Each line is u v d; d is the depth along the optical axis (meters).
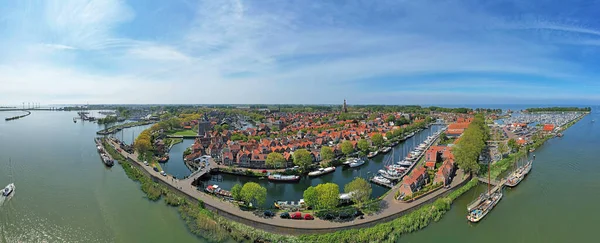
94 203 103.75
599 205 103.12
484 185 119.94
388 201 98.88
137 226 87.88
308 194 92.88
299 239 77.81
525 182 126.38
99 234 83.38
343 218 86.56
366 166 160.75
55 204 102.00
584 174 137.00
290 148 184.62
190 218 91.25
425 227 86.75
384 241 77.81
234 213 90.19
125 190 117.31
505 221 92.25
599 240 82.25
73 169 146.62
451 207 100.06
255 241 78.88
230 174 143.38
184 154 186.12
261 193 94.25
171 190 117.12
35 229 85.25
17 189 114.00
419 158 169.50
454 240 81.00
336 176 142.25
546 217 95.06
